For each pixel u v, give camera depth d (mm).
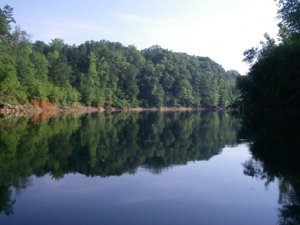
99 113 101562
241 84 79625
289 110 67500
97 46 159750
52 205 13289
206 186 16000
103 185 16078
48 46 148125
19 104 88938
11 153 23453
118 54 159875
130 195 14617
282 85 59531
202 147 28109
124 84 151375
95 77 136750
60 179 17031
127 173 18516
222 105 182500
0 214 12359
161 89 161625
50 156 22859
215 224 11602
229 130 42594
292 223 11719
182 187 15875
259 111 77000
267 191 15180
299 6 54312
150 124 53844
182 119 70750
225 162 21594
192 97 171625
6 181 16516
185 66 180250
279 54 61406
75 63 140250
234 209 13023
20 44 110688
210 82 181875
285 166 19984
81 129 41625
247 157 23156
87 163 20922
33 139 30750
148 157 23422
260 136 34562
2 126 42719
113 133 37875
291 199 14102
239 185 16156
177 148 27531
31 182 16422
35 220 11836
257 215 12414
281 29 71625
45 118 63750
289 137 32656
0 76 78938
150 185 16141
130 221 11781
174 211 12773
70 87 121250
